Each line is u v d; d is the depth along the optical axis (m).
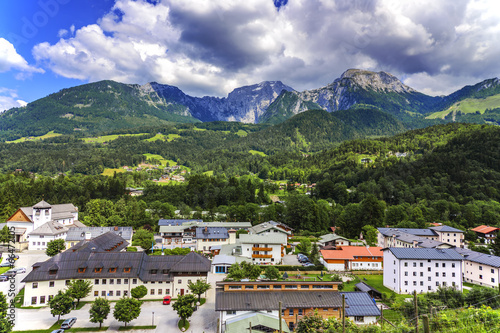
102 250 112.81
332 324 64.62
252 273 107.62
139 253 100.12
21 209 153.12
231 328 69.19
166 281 95.75
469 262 117.94
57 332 72.06
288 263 137.12
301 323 68.00
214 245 152.75
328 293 80.88
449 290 85.44
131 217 198.88
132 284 94.75
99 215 189.25
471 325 53.94
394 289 107.94
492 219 198.62
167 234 172.00
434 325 56.59
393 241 153.75
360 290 100.06
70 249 114.81
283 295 79.38
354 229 192.50
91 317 76.88
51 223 148.50
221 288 82.56
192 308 80.81
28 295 88.19
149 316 83.81
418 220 191.00
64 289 91.12
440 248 120.81
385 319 75.38
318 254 140.38
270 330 68.31
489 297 79.06
